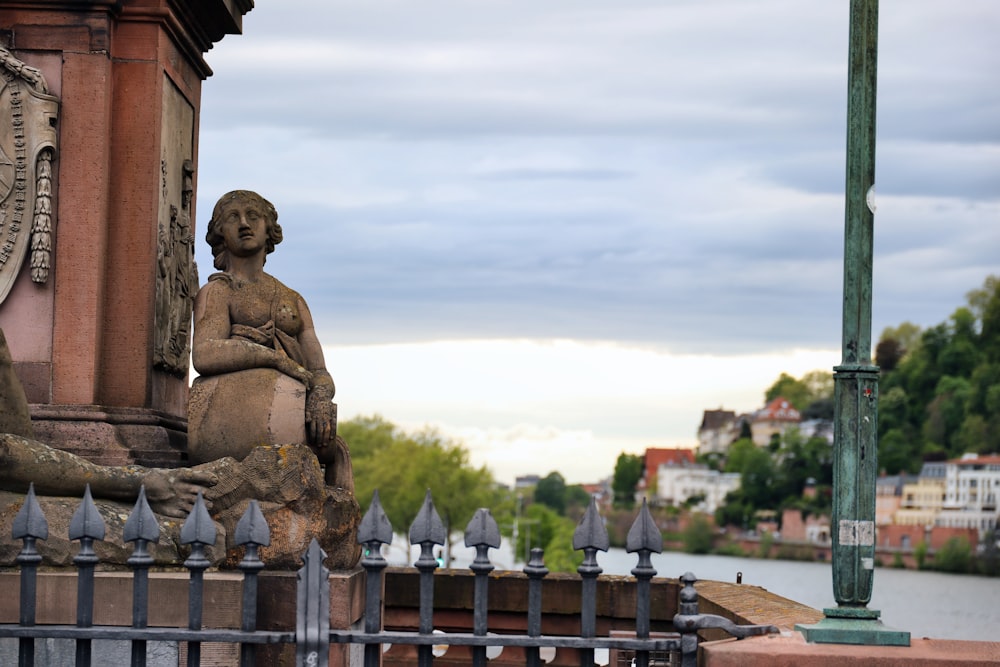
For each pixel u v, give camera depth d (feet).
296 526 27.89
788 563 500.33
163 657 26.16
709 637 32.76
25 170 30.91
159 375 32.94
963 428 407.64
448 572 37.81
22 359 30.86
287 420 29.22
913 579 364.38
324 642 22.07
